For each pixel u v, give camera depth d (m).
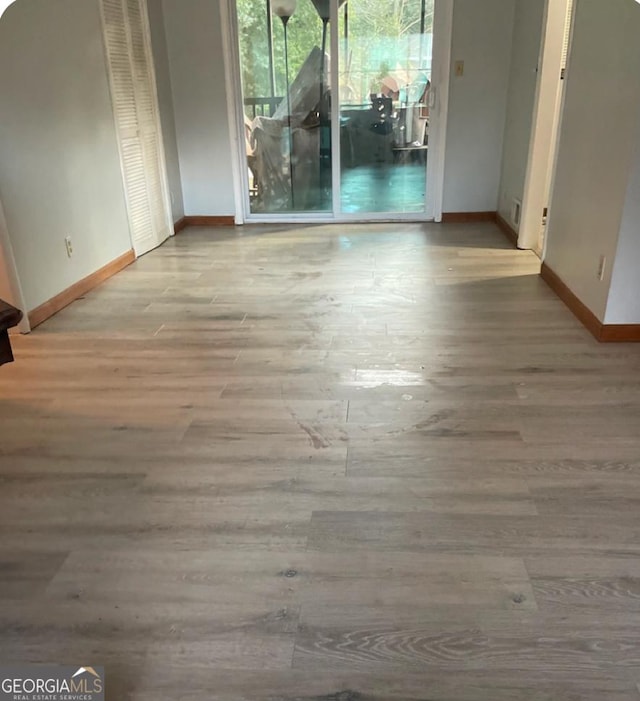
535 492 1.71
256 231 4.96
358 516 1.64
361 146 4.97
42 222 3.09
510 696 1.15
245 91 4.90
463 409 2.15
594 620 1.30
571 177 3.09
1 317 0.99
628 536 1.54
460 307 3.14
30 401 2.30
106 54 3.71
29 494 1.76
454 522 1.60
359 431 2.04
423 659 1.23
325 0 4.56
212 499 1.72
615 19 2.54
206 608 1.36
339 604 1.36
